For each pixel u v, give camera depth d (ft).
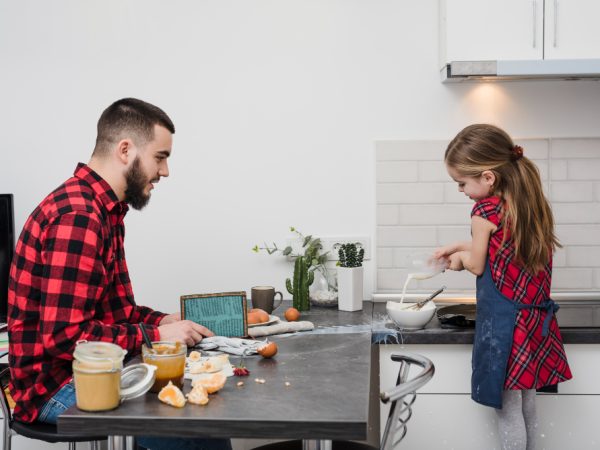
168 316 7.07
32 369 6.04
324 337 7.22
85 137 9.87
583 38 8.52
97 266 5.78
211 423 4.49
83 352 4.69
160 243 9.88
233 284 9.88
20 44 9.84
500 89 9.48
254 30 9.70
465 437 7.93
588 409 7.87
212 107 9.77
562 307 8.97
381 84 9.60
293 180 9.77
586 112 9.43
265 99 9.73
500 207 7.28
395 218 9.66
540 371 7.16
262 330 7.20
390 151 9.61
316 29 9.64
